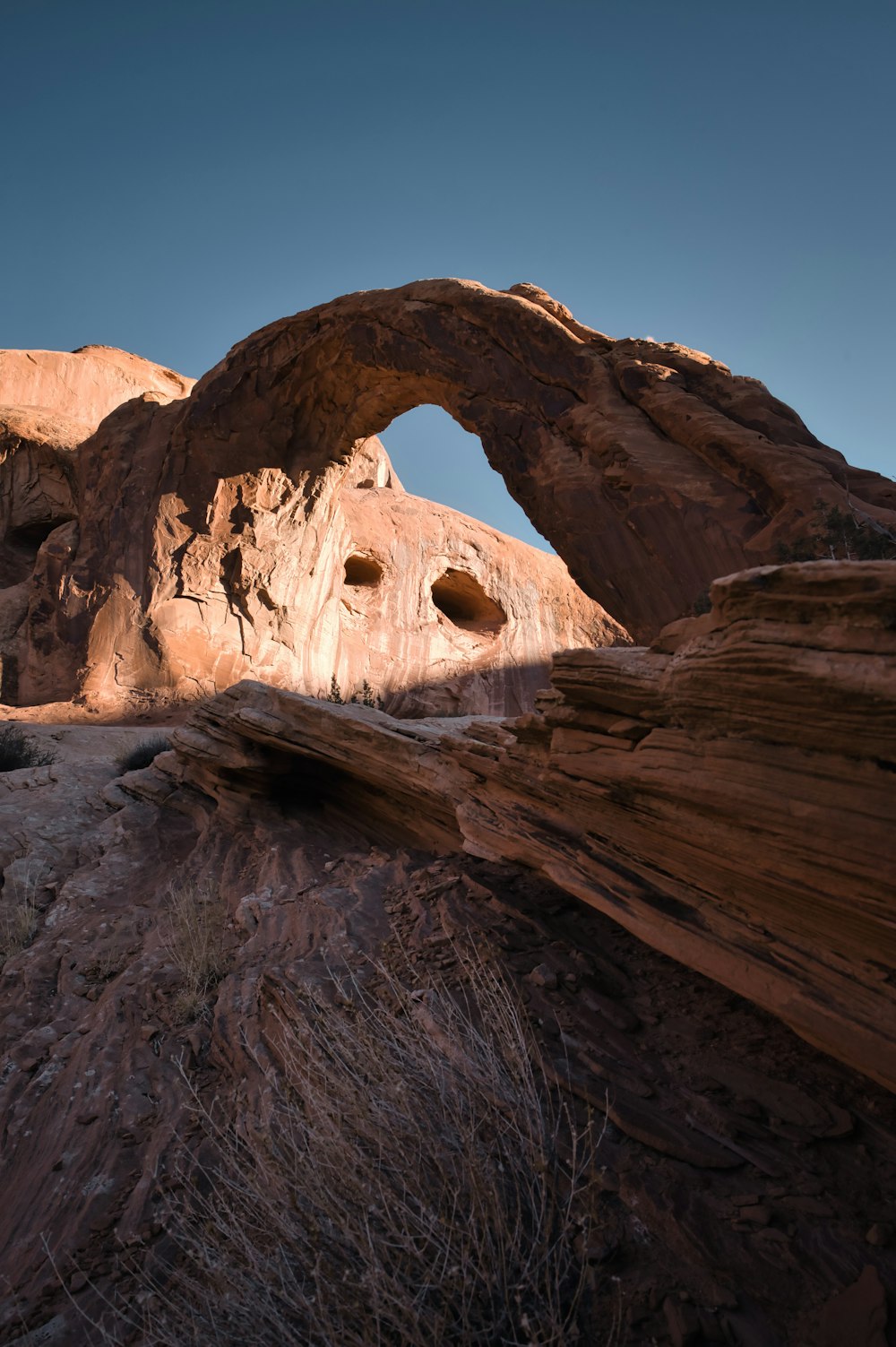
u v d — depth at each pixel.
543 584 41.81
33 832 11.54
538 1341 2.29
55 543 30.08
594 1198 2.68
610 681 3.66
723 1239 2.65
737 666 2.77
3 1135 5.26
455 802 6.71
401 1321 2.23
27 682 29.02
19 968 7.72
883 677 2.31
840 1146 3.07
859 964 3.17
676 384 16.66
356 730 8.12
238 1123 3.98
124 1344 2.89
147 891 9.13
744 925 3.71
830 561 2.46
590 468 17.20
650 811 3.73
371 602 36.53
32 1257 3.89
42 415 36.62
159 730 20.36
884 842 2.52
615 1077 3.52
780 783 2.82
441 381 21.73
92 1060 5.57
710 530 14.45
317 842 9.15
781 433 15.24
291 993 4.87
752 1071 3.52
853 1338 2.26
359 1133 3.13
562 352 18.81
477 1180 2.69
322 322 24.84
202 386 27.67
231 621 28.80
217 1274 2.71
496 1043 3.76
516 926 5.11
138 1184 4.19
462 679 37.72
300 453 28.50
